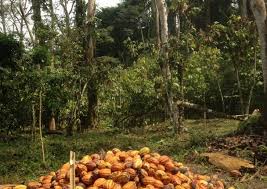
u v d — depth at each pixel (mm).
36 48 16109
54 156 12297
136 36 48781
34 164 11172
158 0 17578
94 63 20969
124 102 21062
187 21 18000
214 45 21359
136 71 21328
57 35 20328
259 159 10836
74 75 19109
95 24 21328
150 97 20547
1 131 17375
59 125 21016
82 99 20047
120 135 18094
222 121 22000
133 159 5359
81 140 16391
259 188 8781
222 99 22500
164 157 5559
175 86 17281
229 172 9977
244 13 24125
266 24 13898
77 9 22219
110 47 47406
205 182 5637
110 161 5414
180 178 5402
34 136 15828
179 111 17359
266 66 13875
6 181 9742
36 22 22156
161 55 17453
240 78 23062
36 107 16844
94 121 21891
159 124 20578
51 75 16125
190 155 11625
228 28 20016
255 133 13781
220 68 24578
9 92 16656
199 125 20328
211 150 12211
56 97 16734
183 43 17469
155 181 5172
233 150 11891
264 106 13625
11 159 12141
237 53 20188
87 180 5145
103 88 21297
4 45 17188
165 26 17484
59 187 5168
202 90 23266
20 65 16266
